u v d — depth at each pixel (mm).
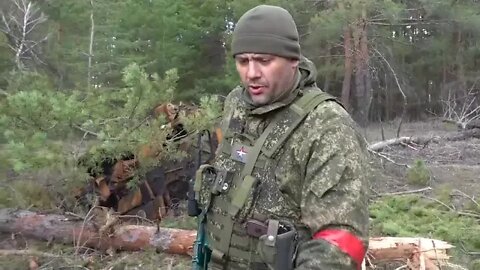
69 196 5457
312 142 1656
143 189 5945
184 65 15648
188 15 15703
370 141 13523
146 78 5172
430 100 22359
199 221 2043
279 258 1628
